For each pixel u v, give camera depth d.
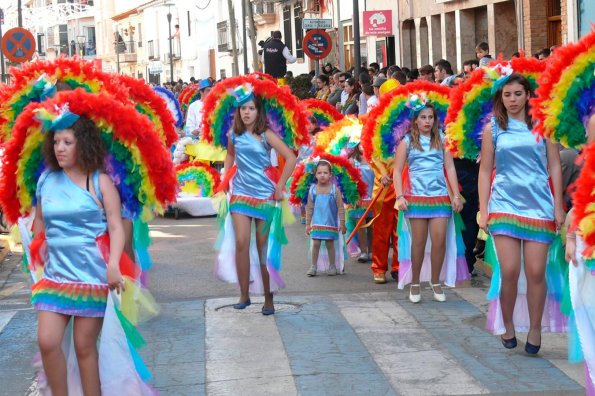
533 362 7.37
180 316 9.17
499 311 7.70
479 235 11.11
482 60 13.56
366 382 6.96
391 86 12.51
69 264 5.73
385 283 10.75
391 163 10.45
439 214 9.52
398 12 30.83
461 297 9.81
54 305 5.69
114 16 87.62
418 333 8.36
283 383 6.99
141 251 9.26
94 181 5.80
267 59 23.83
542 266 7.44
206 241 14.21
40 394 6.39
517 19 22.34
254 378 7.13
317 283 10.84
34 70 8.13
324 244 11.23
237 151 9.12
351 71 23.52
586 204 5.88
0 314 9.52
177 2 71.88
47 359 5.68
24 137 5.97
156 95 10.26
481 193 7.68
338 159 11.12
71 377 5.86
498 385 6.81
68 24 97.12
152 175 5.96
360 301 9.76
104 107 5.80
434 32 28.52
